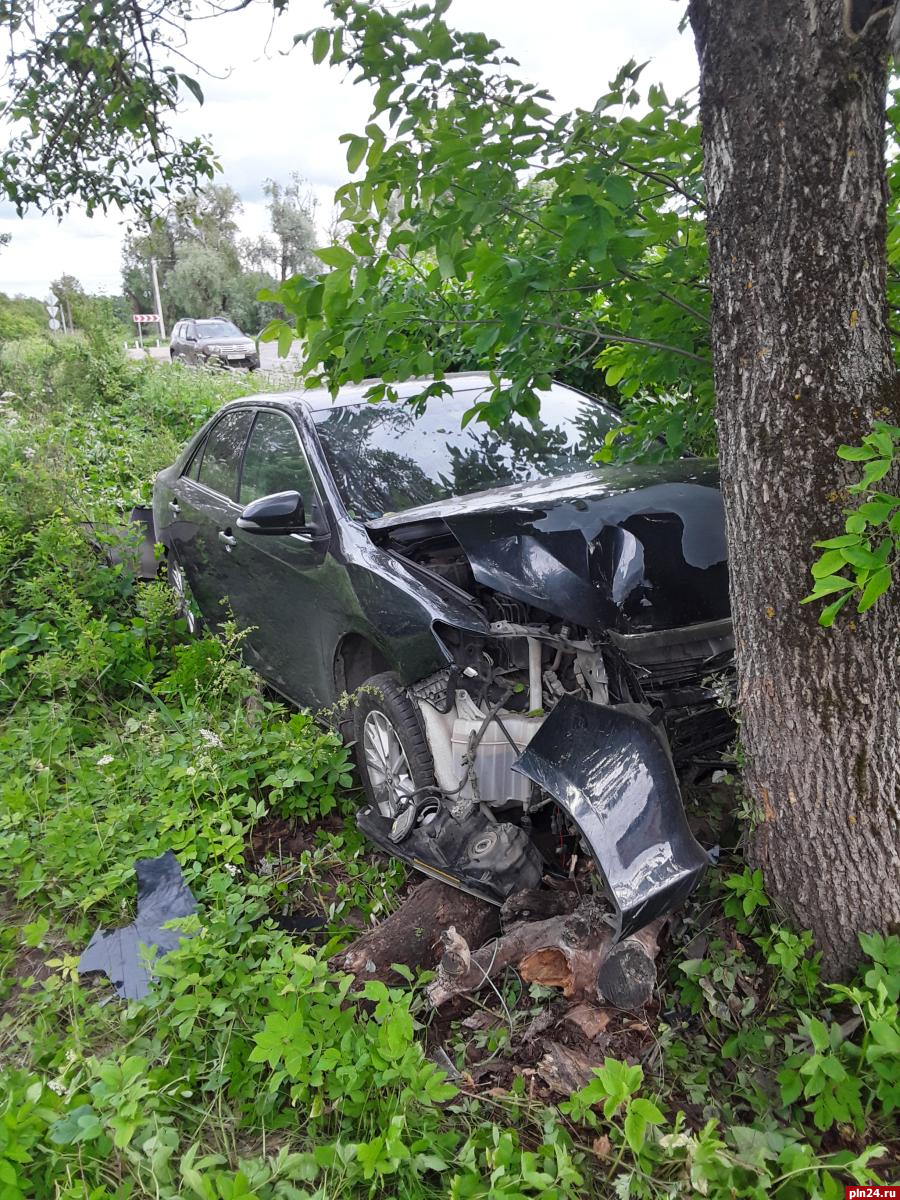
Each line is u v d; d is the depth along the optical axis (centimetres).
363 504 403
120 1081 230
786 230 234
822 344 236
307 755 386
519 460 442
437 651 332
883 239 237
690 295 323
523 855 309
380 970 292
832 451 238
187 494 556
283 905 344
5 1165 217
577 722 284
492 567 316
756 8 226
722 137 240
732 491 260
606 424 477
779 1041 250
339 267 276
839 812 252
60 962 288
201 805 385
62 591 585
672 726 307
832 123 226
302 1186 227
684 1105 245
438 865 321
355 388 474
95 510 699
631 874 252
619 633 300
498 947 280
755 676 263
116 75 424
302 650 432
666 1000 271
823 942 262
